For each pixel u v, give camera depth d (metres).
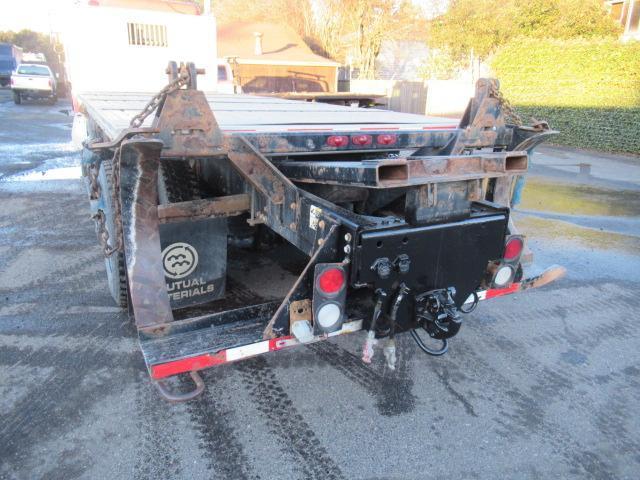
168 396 2.36
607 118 13.13
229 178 3.06
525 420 2.84
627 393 3.11
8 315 3.79
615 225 6.65
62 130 14.92
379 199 3.03
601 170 10.76
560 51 14.30
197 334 2.43
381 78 25.11
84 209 6.65
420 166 2.15
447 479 2.41
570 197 8.28
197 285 3.14
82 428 2.65
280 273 4.09
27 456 2.45
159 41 8.60
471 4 18.53
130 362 3.23
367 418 2.80
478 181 2.47
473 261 2.67
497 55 16.41
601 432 2.76
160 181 3.02
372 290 2.44
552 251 5.58
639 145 12.43
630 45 12.76
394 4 22.05
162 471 2.39
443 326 2.50
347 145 2.96
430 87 18.03
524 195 8.38
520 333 3.78
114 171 2.43
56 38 12.84
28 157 10.42
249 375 3.15
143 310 2.39
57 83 27.16
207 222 3.04
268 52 17.45
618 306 4.25
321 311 2.29
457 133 3.09
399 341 3.61
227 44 17.56
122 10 8.20
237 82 11.80
